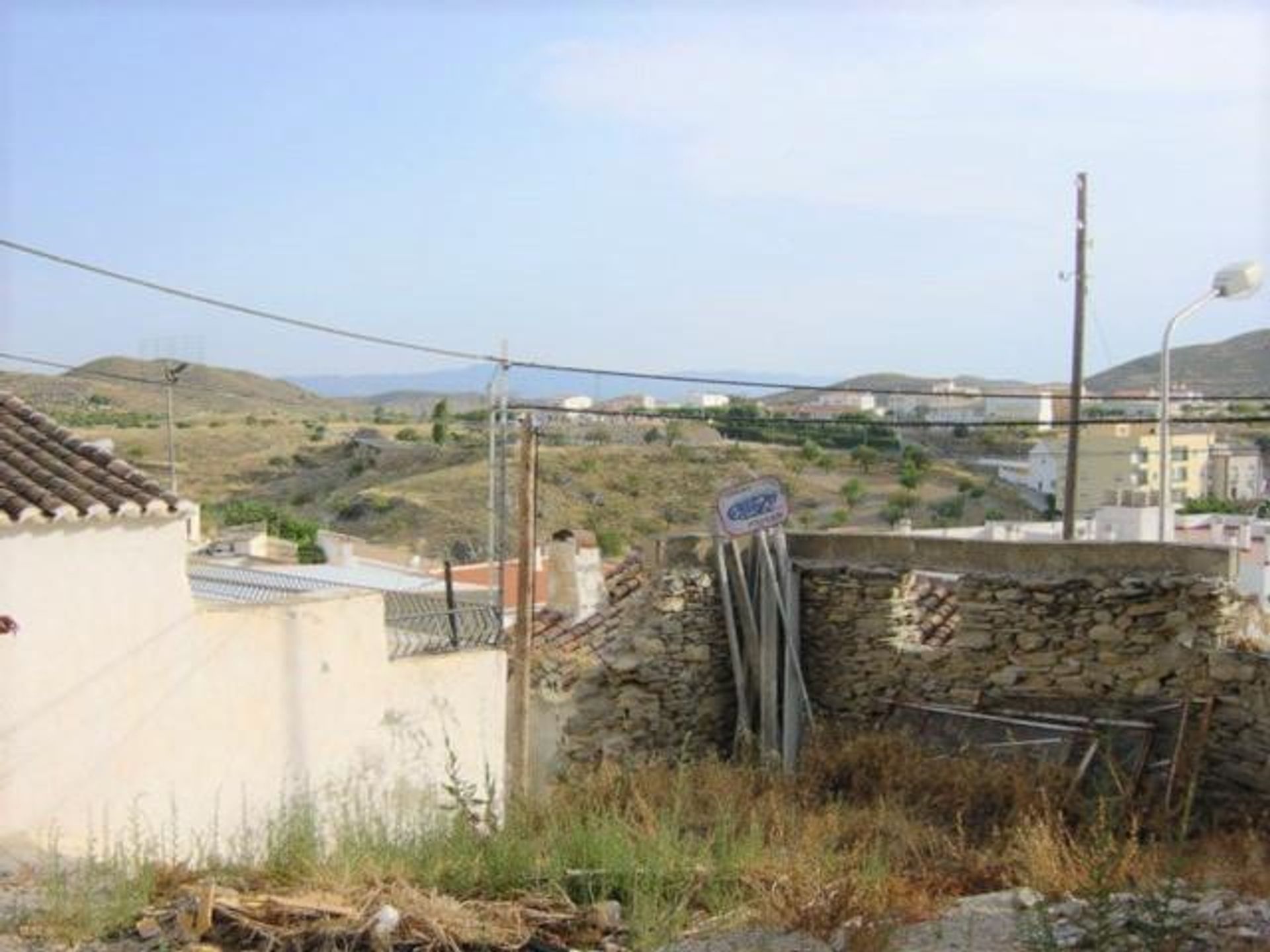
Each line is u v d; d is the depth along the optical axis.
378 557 34.78
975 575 14.79
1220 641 13.17
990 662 14.61
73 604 10.34
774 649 15.66
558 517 43.34
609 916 7.13
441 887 7.59
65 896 7.29
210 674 11.22
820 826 10.94
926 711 14.82
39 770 10.10
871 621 15.53
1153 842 10.26
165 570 10.93
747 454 51.06
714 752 14.98
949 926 7.18
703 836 10.16
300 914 6.89
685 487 46.47
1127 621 13.73
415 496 54.69
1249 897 7.57
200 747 11.11
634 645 15.22
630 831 8.88
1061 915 7.21
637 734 14.95
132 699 10.68
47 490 10.44
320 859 8.02
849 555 15.88
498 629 14.20
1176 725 13.18
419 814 9.99
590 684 15.23
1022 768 13.16
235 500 58.28
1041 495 44.81
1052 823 11.55
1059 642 14.16
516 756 13.73
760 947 6.62
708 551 15.82
